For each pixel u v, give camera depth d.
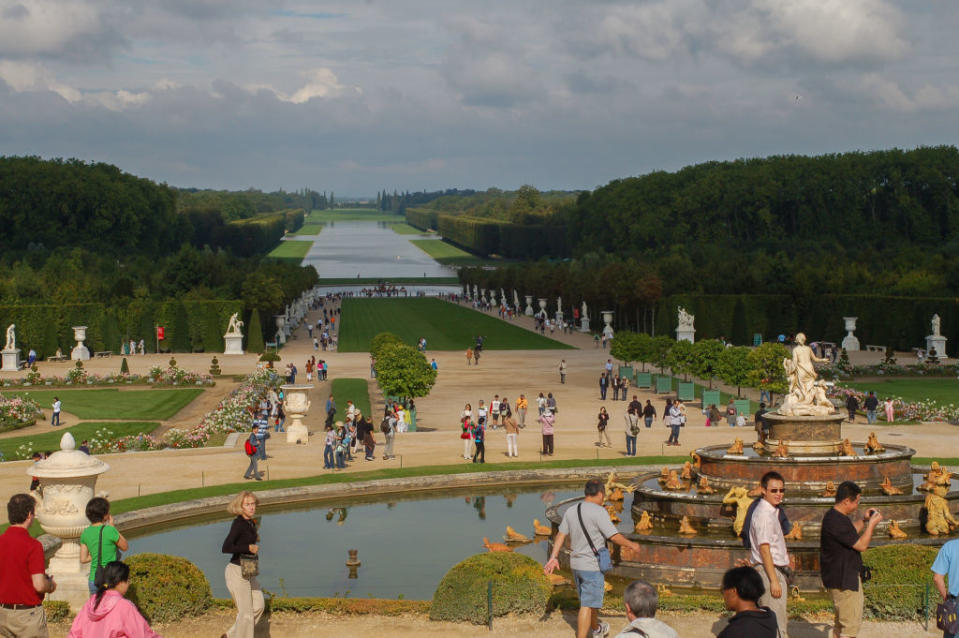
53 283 137.62
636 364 101.31
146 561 21.66
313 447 52.09
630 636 13.41
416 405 72.31
